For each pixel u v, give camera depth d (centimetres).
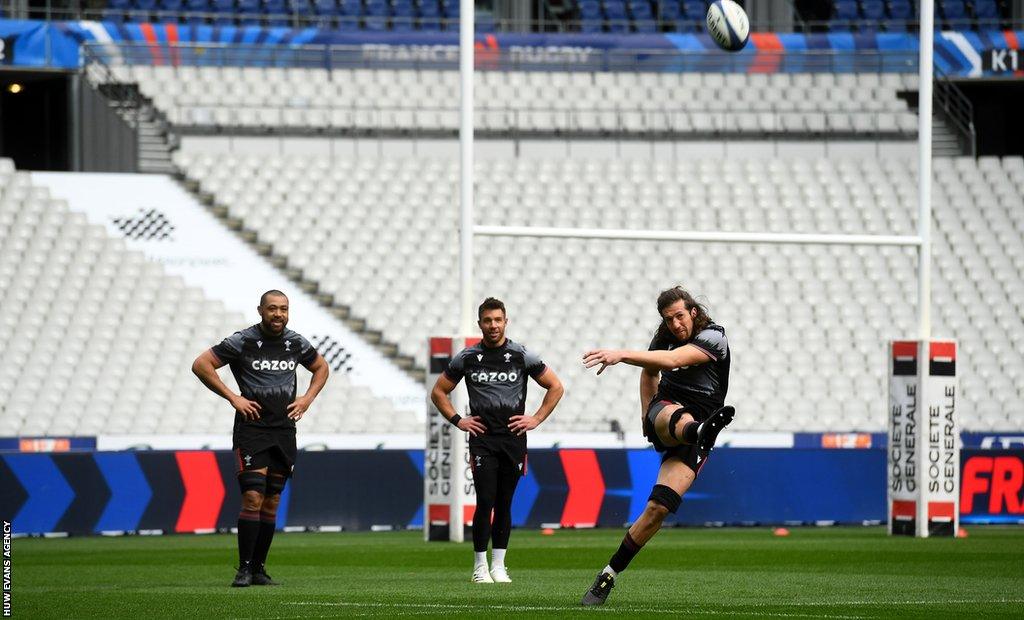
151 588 3153
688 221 8619
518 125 9212
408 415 7438
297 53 9481
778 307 8125
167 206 8300
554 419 7288
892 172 9056
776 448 5900
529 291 8119
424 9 10244
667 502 2647
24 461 5216
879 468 5969
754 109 9488
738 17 4653
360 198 8538
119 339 7500
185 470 5428
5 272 7719
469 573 3603
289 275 8138
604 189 8756
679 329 2672
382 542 4856
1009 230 8694
